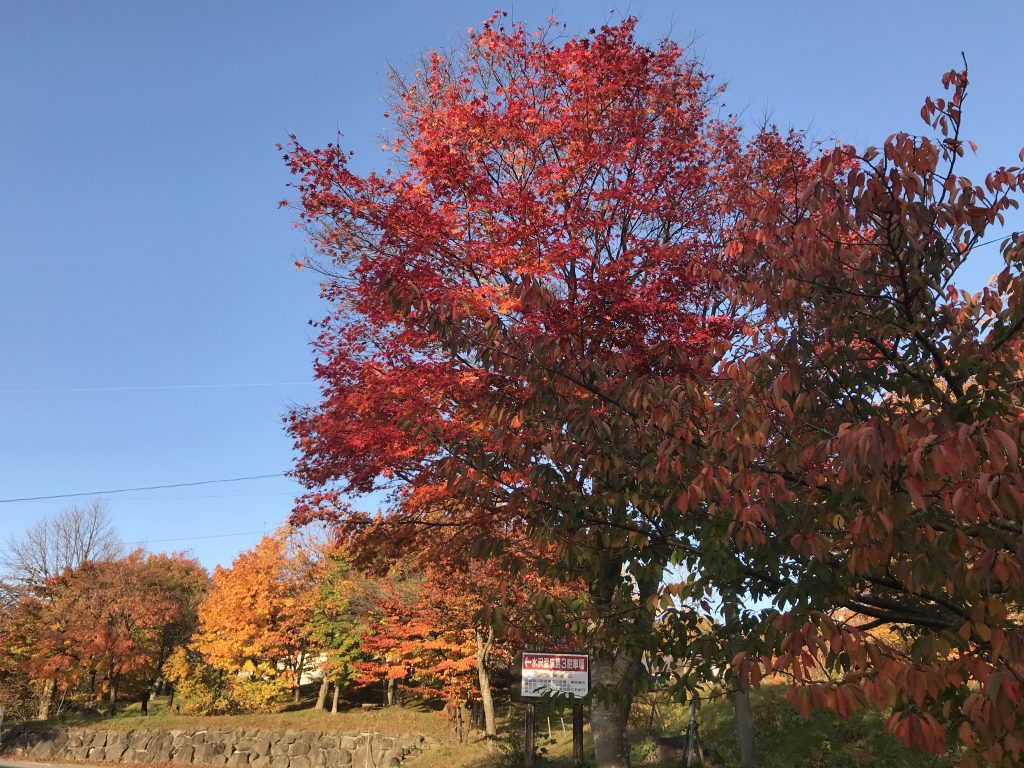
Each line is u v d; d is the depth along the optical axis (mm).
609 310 7023
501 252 7824
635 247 7969
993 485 2449
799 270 3828
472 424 7547
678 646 4203
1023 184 3424
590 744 20125
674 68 9922
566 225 7996
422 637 28188
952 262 3783
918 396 3953
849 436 2697
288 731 30828
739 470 3557
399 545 9789
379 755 28453
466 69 11227
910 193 3330
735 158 9820
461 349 4668
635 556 4453
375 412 8688
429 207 8570
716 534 3791
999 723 2455
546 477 4395
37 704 41531
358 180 8328
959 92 3582
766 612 3525
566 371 4406
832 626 2877
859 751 12516
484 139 9102
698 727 16062
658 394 4094
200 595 46188
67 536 43406
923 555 2844
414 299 4531
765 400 3963
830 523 3461
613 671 8828
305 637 34969
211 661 35062
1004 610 2730
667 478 3910
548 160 9352
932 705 3148
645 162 8992
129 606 37656
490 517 8547
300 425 10000
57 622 37656
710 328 7336
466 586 17938
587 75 8781
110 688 38969
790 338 3955
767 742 14461
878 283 3812
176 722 33938
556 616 4621
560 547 4535
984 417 3479
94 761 31938
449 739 27891
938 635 2891
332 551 30406
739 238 4453
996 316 4090
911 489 2557
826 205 3713
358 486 9586
